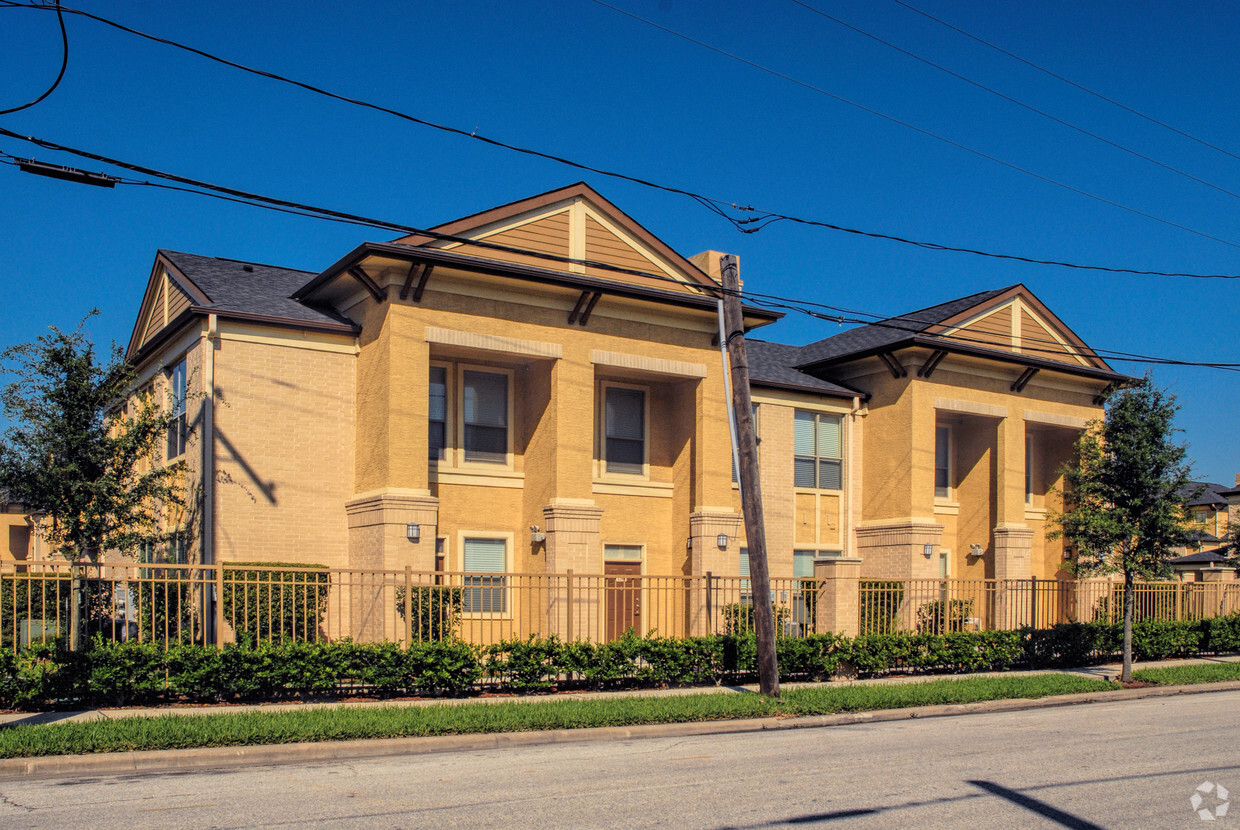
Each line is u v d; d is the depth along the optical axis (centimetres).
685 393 2275
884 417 2628
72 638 1484
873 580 2062
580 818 831
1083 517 2111
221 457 1859
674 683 1784
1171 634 2489
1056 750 1218
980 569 2717
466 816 833
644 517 2253
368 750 1162
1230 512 4962
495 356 2036
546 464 2041
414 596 1805
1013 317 2722
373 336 1947
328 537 1953
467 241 1466
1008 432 2703
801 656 1877
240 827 788
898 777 1030
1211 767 1108
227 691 1412
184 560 1947
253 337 1917
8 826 788
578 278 1992
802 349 3017
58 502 1605
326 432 1973
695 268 2191
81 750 1064
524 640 1839
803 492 2581
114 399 1717
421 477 1878
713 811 864
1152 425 2095
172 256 2247
